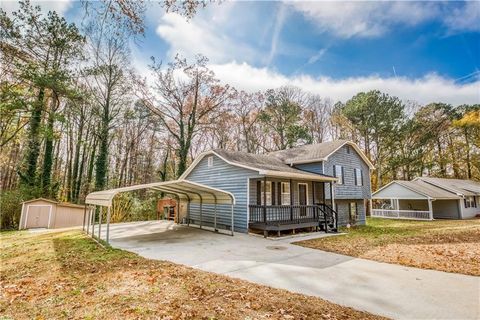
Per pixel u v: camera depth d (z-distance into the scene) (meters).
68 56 18.22
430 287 5.29
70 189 24.73
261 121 32.06
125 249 8.73
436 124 32.81
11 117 17.75
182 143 26.06
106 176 25.89
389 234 14.06
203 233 12.74
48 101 20.30
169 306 4.03
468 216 28.44
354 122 32.94
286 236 12.45
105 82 22.88
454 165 35.12
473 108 31.48
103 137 22.75
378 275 6.09
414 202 30.44
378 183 33.44
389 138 32.12
